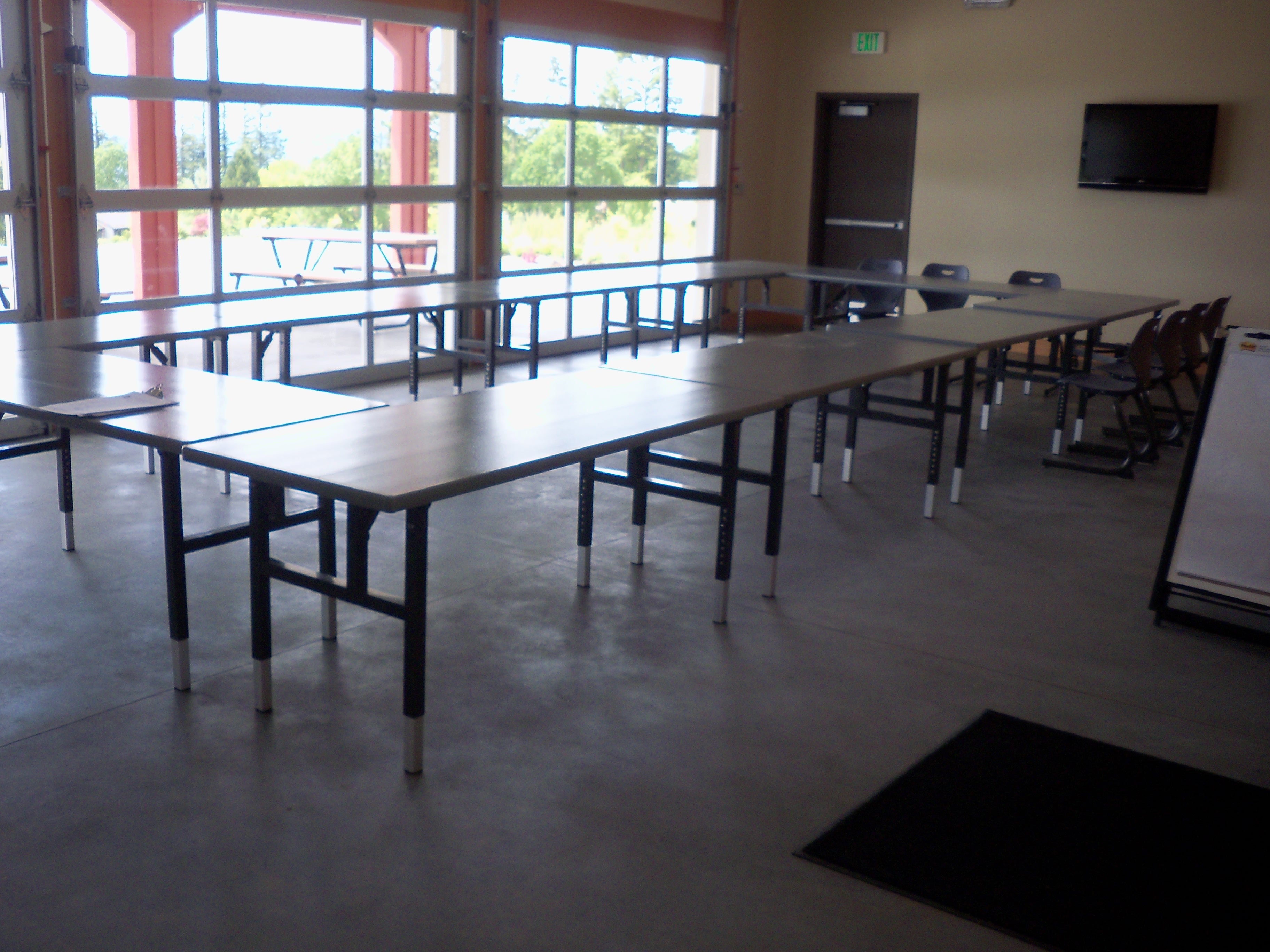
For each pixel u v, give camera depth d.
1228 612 4.06
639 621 3.80
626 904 2.31
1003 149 9.98
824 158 11.11
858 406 5.29
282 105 7.02
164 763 2.79
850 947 2.20
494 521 4.84
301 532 4.59
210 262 6.79
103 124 6.10
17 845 2.43
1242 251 9.05
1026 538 4.86
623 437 3.09
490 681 3.31
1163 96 9.19
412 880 2.36
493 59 8.30
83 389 3.48
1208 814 2.73
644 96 9.80
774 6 10.87
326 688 3.23
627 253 10.02
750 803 2.71
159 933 2.16
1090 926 2.29
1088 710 3.27
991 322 5.89
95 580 3.98
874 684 3.39
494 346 6.42
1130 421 7.31
